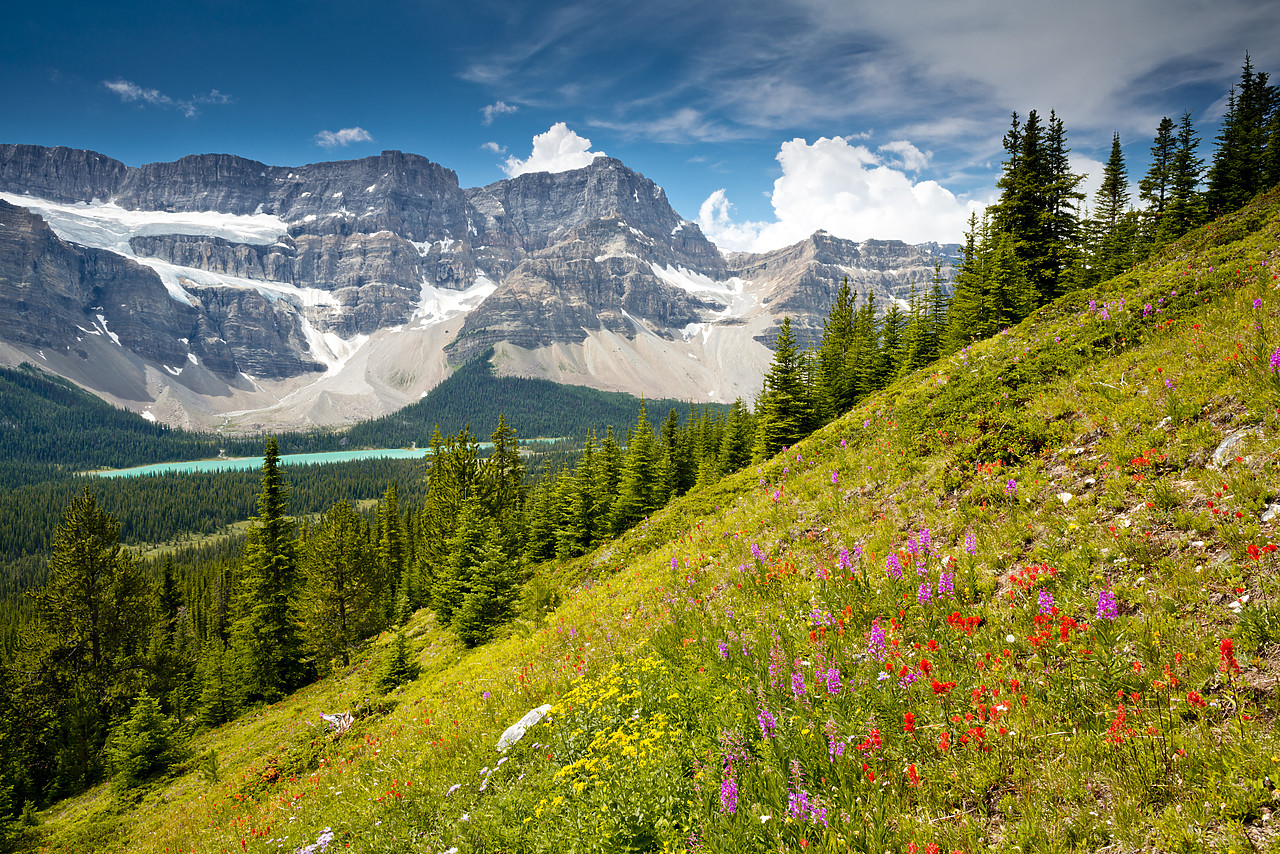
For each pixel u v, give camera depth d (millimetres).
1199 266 15906
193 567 128250
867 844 4641
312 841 10695
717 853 4992
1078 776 4680
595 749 8070
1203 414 8508
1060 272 36875
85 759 37500
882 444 14969
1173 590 6145
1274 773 3912
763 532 13922
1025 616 6895
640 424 53750
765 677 7559
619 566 24328
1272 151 42562
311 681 45656
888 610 8172
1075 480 9125
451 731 12781
